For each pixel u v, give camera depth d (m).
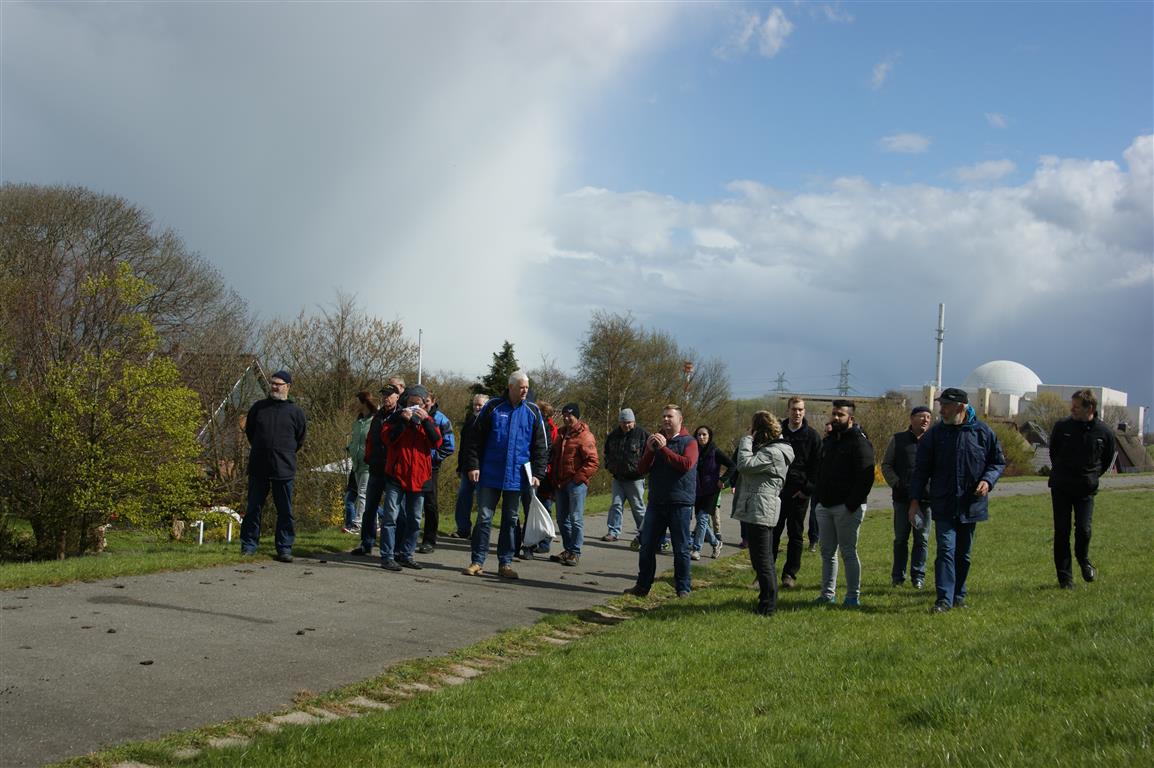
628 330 53.75
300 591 9.60
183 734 5.21
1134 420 123.88
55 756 4.79
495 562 13.07
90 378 23.59
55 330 24.67
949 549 9.55
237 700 5.94
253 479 11.58
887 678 6.58
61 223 40.88
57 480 23.19
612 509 17.12
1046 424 105.19
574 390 53.78
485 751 5.02
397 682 6.68
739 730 5.40
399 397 12.58
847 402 10.24
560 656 7.54
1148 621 7.35
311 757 4.82
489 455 11.70
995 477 9.55
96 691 5.89
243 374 34.50
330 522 25.17
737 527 21.77
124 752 4.84
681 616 9.52
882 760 4.67
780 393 94.44
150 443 23.62
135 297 25.41
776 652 7.54
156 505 24.14
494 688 6.45
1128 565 13.34
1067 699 5.55
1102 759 4.27
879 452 61.62
